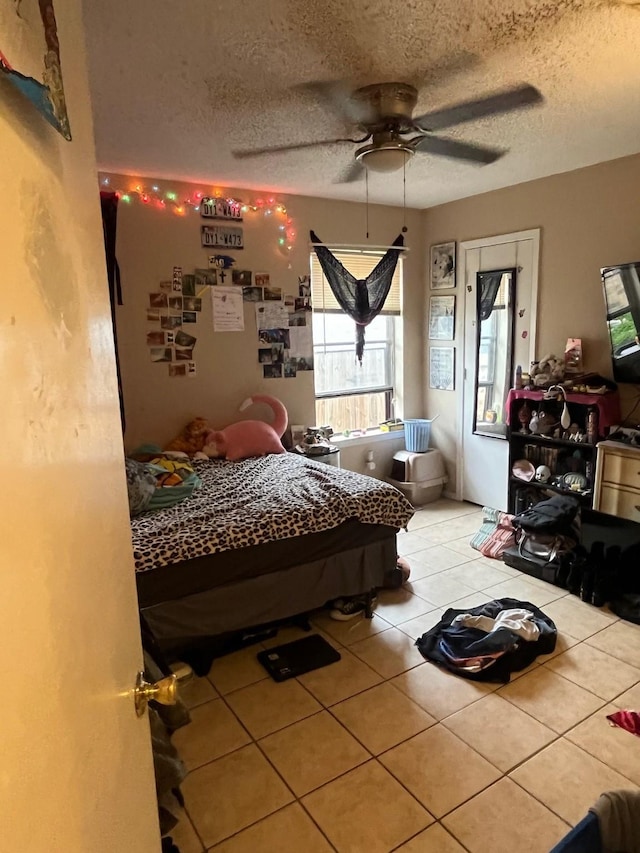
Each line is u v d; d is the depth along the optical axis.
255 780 1.87
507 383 4.09
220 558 2.38
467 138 2.80
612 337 3.22
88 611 0.62
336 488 2.85
